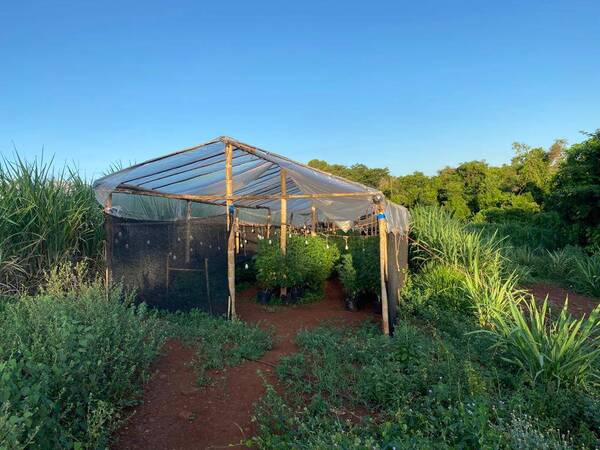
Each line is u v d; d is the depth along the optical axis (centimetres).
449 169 3194
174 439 389
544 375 466
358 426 385
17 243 700
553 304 918
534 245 1571
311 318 820
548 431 347
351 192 763
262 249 955
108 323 470
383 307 691
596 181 1469
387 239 758
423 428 371
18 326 418
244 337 631
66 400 367
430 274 929
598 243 1407
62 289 691
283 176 945
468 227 1664
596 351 473
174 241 779
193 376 509
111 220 796
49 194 758
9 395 292
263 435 385
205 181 877
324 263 1048
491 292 750
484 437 318
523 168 2806
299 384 473
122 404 420
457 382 425
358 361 559
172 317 738
